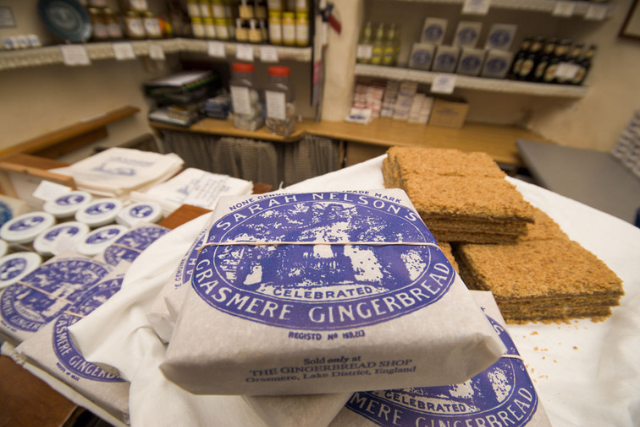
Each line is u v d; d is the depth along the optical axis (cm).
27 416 54
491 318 48
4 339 62
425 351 29
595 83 165
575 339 56
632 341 51
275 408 32
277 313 31
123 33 160
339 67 188
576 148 160
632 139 140
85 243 81
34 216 94
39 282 67
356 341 29
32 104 139
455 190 67
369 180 92
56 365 51
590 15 152
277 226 42
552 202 86
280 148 203
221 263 36
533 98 207
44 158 132
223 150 201
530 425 37
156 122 201
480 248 67
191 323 30
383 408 38
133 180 111
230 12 174
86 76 160
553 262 62
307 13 154
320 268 35
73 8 134
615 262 69
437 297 33
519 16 192
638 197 117
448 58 181
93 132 167
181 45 177
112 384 50
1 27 121
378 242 39
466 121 225
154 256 61
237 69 165
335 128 200
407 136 193
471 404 38
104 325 47
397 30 201
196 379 29
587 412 43
